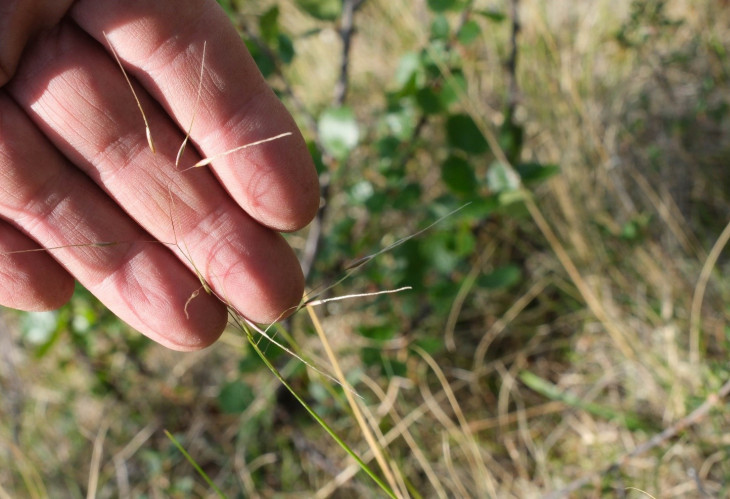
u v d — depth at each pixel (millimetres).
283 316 180
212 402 286
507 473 247
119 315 182
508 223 295
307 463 264
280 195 172
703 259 268
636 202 294
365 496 251
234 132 173
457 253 255
